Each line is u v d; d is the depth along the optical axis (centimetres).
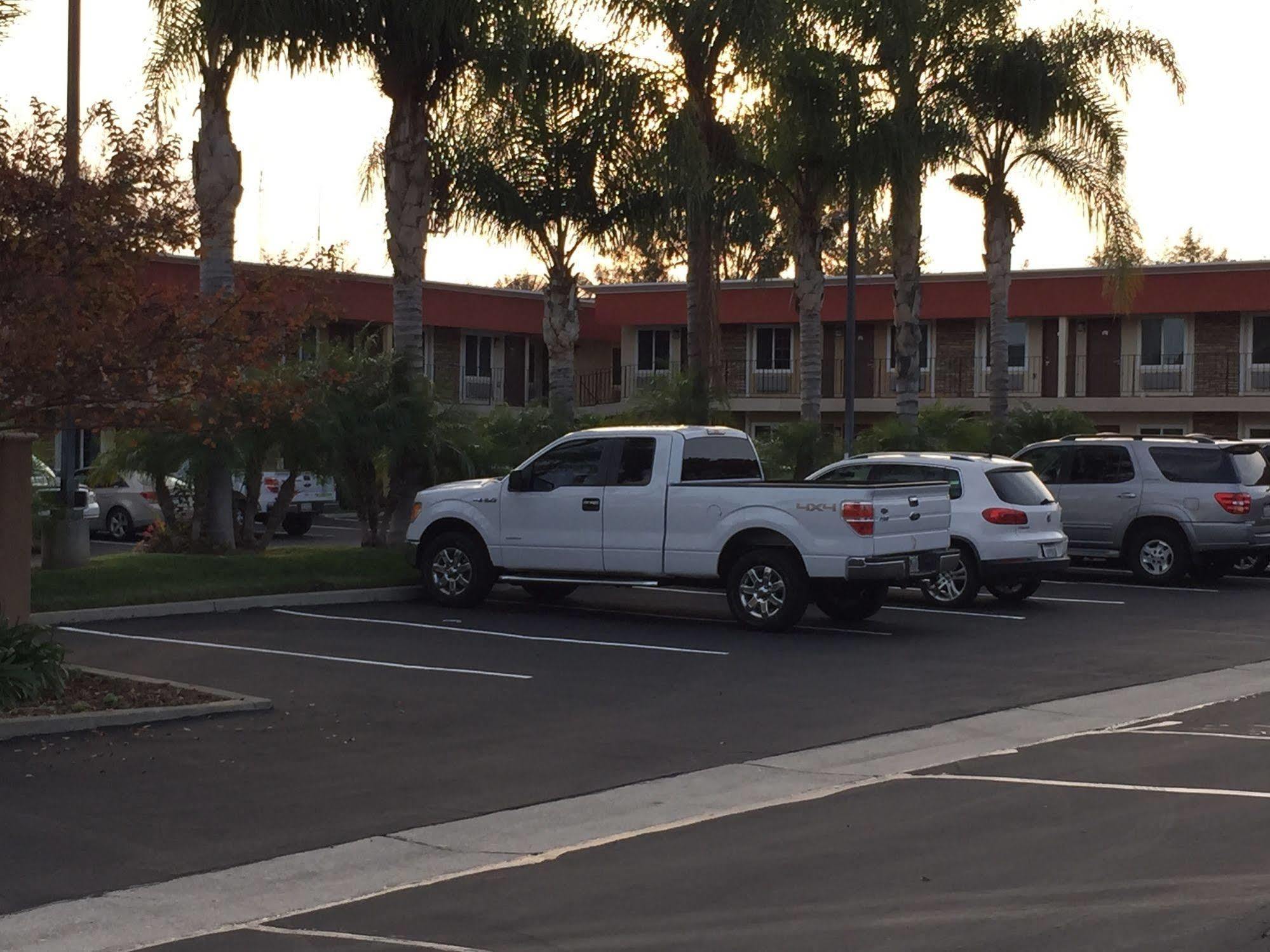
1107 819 827
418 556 1833
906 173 2709
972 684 1307
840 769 968
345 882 715
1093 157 3128
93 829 801
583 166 2656
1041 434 3316
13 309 1072
